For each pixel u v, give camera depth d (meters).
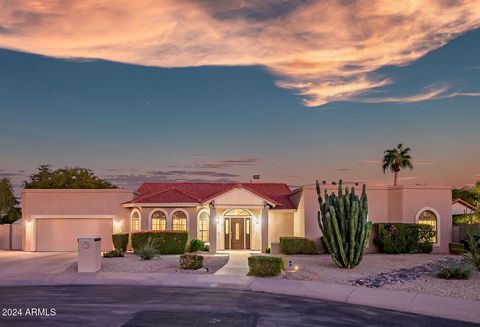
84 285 18.36
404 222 31.06
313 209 31.12
